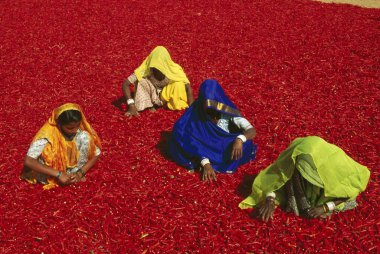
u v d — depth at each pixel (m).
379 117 8.82
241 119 7.36
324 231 6.08
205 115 7.34
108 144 7.99
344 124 8.56
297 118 8.80
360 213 6.36
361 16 15.64
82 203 6.57
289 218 6.30
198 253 5.81
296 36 13.57
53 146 6.74
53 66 11.62
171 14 15.89
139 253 5.82
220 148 7.29
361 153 7.70
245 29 14.23
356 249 5.81
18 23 15.29
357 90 9.99
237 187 6.97
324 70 11.12
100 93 10.02
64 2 17.70
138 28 14.48
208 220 6.29
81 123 6.88
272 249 5.84
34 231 6.11
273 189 6.36
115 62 11.80
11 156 7.53
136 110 8.98
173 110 9.22
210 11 16.17
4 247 5.86
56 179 6.91
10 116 8.97
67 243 5.94
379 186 6.88
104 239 6.03
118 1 17.66
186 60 11.83
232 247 5.89
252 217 6.39
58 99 9.73
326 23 14.80
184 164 7.39
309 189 6.33
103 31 14.27
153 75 9.06
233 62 11.67
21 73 11.23
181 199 6.71
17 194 6.72
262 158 7.64
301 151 6.07
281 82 10.45
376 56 11.89
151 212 6.44
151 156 7.73
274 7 16.66
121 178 7.10
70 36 13.87
